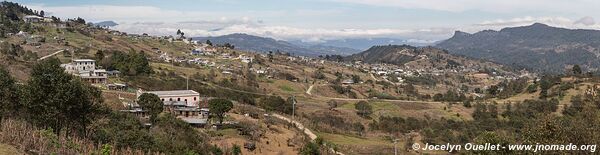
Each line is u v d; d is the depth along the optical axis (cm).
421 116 10912
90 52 14700
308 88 14675
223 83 12888
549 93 11906
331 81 17162
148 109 6975
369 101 12625
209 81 12862
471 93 17850
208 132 6669
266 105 10125
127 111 6731
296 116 9612
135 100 7869
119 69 11525
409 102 12519
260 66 18800
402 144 7794
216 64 17688
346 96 14150
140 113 6944
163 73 12525
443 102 12862
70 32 18250
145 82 10994
